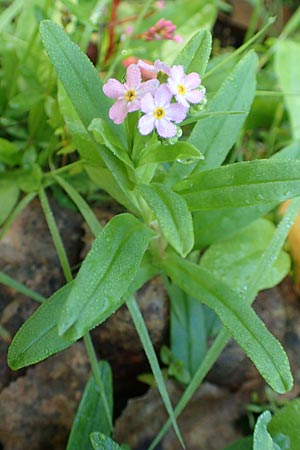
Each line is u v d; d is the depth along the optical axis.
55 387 0.20
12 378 0.21
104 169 0.19
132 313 0.18
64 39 0.16
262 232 0.21
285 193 0.16
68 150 0.20
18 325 0.21
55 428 0.20
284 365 0.16
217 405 0.21
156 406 0.20
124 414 0.20
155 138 0.16
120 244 0.16
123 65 0.22
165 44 0.23
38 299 0.19
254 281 0.19
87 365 0.21
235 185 0.16
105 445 0.17
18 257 0.21
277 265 0.21
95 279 0.15
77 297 0.15
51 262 0.21
